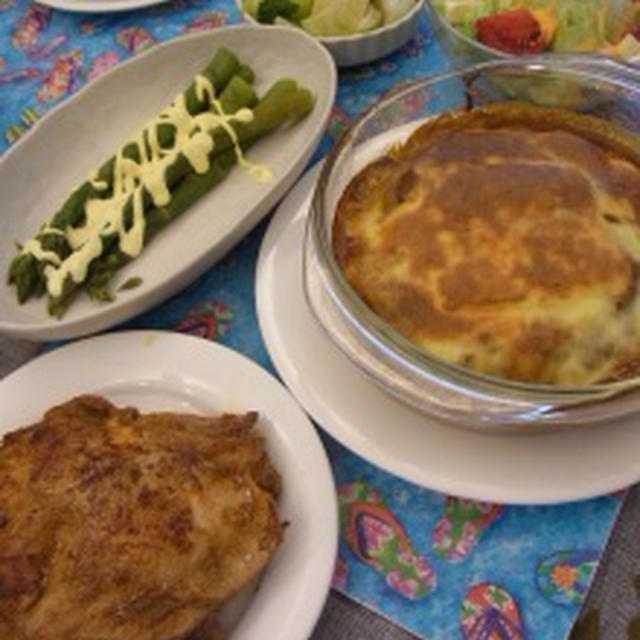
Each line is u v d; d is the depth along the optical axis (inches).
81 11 27.0
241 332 21.1
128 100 24.5
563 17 22.4
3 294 21.6
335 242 19.0
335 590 17.8
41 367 20.0
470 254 17.8
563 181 18.2
